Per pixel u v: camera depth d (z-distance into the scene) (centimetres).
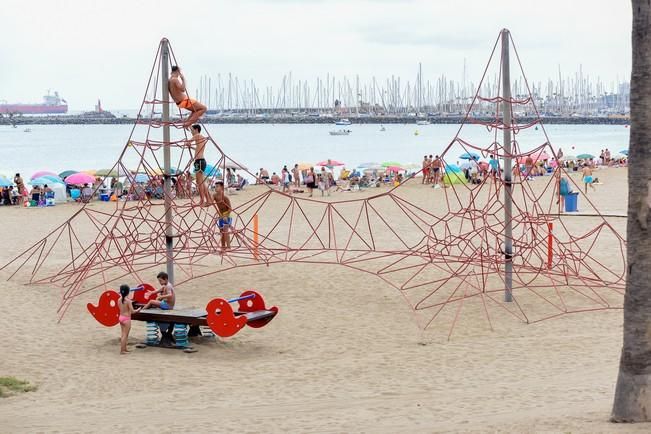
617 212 4625
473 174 6806
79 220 4750
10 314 2438
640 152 1233
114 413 1527
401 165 7331
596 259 3228
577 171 8106
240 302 2184
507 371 1794
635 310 1241
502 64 2569
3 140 19325
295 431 1348
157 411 1534
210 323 2019
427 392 1628
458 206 5388
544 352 1966
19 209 5369
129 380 1791
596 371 1750
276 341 2145
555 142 16588
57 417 1504
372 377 1781
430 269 3069
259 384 1741
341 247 3634
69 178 5766
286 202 5731
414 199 5847
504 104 2594
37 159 12250
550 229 2720
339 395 1628
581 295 2603
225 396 1645
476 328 2245
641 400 1238
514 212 4931
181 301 2605
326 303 2556
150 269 3112
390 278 2903
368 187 6812
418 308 2478
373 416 1438
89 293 2720
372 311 2455
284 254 3425
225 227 2903
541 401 1486
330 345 2098
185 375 1830
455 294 2647
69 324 2333
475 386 1666
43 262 3284
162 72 2659
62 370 1878
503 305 2492
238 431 1366
